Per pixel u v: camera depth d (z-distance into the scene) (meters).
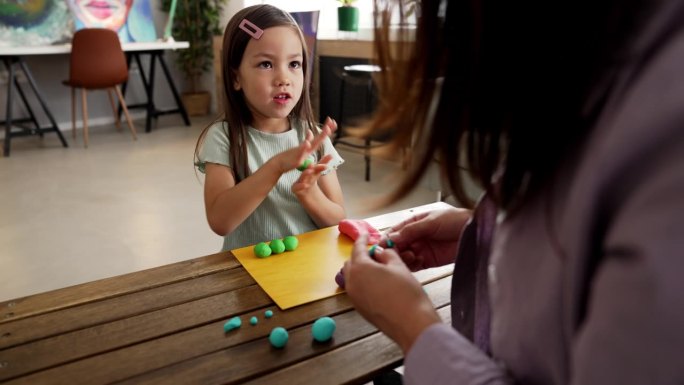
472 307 0.58
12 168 3.57
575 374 0.28
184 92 5.77
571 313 0.31
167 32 4.89
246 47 1.17
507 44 0.32
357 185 3.21
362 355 0.62
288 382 0.58
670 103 0.25
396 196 0.42
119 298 0.75
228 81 1.22
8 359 0.61
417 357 0.43
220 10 5.56
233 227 1.12
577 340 0.29
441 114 0.38
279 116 1.22
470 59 0.35
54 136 4.64
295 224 1.24
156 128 4.98
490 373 0.38
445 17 0.38
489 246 0.51
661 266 0.23
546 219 0.33
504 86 0.33
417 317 0.47
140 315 0.70
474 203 0.47
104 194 3.04
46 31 4.48
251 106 1.25
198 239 2.44
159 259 2.23
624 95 0.28
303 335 0.66
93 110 5.23
